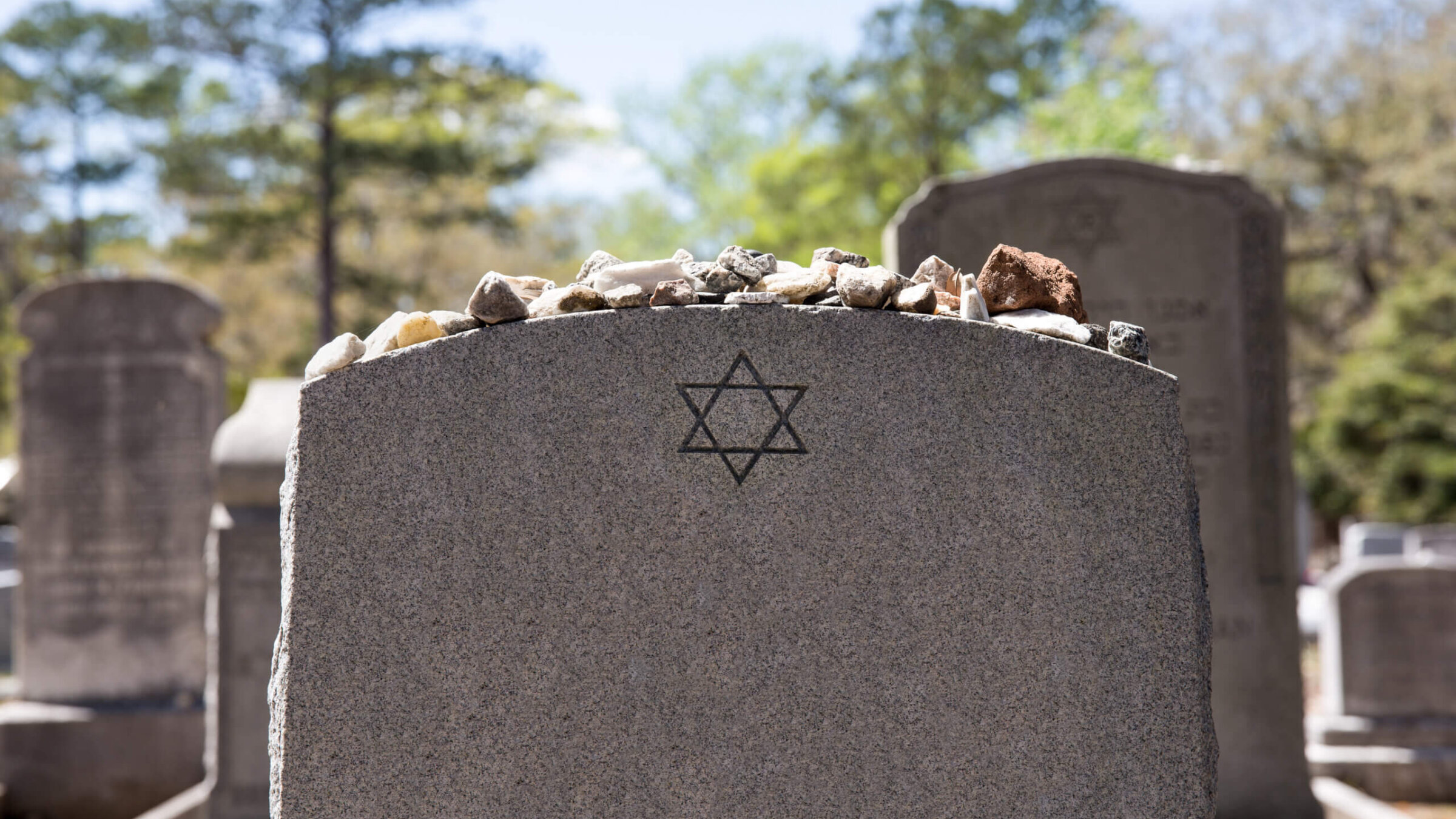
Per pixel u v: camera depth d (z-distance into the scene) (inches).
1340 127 886.4
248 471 211.0
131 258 1002.1
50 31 1034.7
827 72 967.0
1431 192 856.3
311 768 79.9
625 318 84.0
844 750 82.6
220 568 210.7
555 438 83.0
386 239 900.6
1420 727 259.4
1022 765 82.8
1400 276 935.7
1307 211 952.9
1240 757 207.3
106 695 278.1
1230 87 917.2
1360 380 909.2
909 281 99.2
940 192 210.5
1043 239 210.2
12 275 1125.1
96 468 280.7
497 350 83.2
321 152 741.3
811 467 84.0
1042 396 84.7
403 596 81.3
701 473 83.5
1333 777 256.4
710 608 82.9
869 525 83.8
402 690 80.8
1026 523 84.0
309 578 80.8
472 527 82.0
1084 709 83.2
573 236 1048.2
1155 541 84.3
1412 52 888.9
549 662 81.7
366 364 82.5
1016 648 83.4
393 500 81.7
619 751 81.7
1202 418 210.5
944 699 83.0
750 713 82.4
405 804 80.3
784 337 84.4
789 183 1000.2
